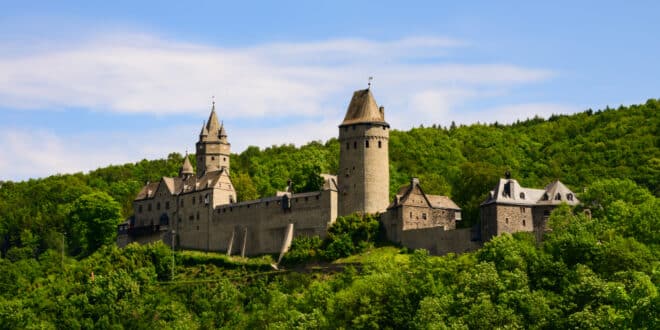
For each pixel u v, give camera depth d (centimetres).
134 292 18500
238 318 16875
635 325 8869
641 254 15000
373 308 14500
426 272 15300
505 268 14912
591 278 13712
